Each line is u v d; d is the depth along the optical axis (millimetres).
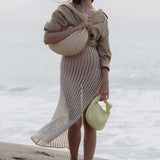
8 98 12867
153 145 6785
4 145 4605
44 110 10203
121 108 10672
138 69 27203
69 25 3350
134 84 17609
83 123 3590
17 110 10164
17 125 8188
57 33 3299
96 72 3428
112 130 7871
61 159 4129
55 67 30750
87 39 3348
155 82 18359
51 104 11359
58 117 3355
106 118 3492
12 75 23266
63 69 3438
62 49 3305
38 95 13719
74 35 3270
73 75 3402
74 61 3396
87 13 3393
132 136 7379
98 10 3428
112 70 26297
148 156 6160
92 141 3555
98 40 3498
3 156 3881
